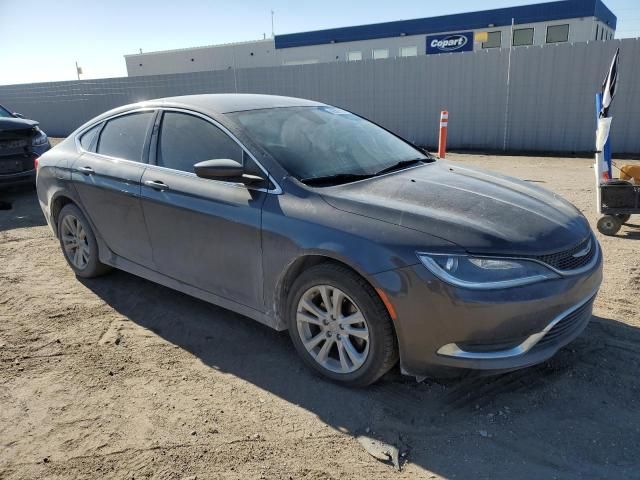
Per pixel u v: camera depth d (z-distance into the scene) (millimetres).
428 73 14281
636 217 6543
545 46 12688
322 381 3131
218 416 2842
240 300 3434
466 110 14062
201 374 3256
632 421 2701
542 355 2736
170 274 3863
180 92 18188
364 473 2416
